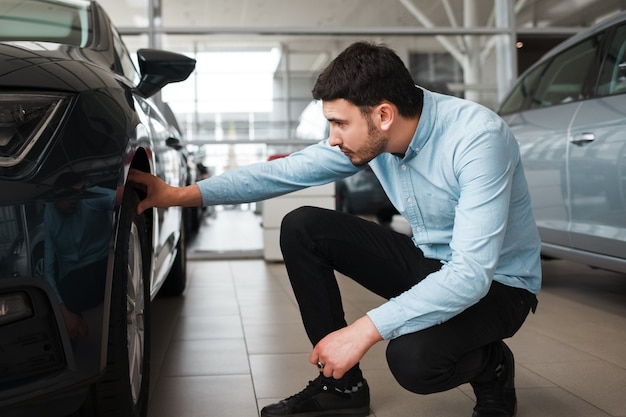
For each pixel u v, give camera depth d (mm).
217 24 5445
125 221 1325
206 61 5441
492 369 1524
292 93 5520
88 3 2150
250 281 4090
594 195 2766
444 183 1401
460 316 1396
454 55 5641
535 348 2318
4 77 1193
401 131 1368
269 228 5082
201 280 4148
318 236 1586
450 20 5633
